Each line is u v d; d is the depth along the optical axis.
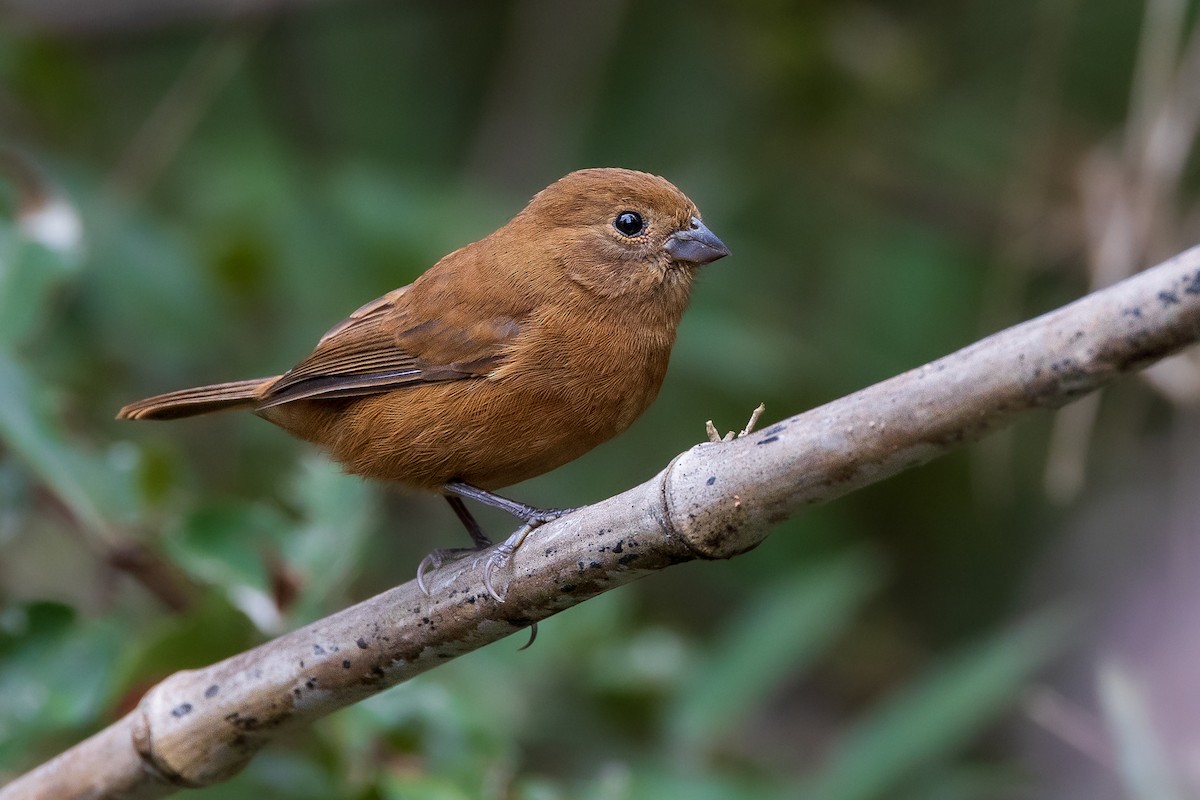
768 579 13.18
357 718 7.98
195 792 8.25
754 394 12.70
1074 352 4.86
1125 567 12.52
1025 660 9.32
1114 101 12.98
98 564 9.44
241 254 11.70
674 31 14.17
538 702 9.95
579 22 14.40
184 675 6.94
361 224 12.02
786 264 13.51
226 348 11.92
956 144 13.79
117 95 14.59
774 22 13.47
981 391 5.03
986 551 13.34
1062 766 11.31
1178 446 11.90
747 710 10.17
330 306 11.88
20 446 8.55
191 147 13.48
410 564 12.86
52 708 7.91
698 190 13.20
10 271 9.12
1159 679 10.95
